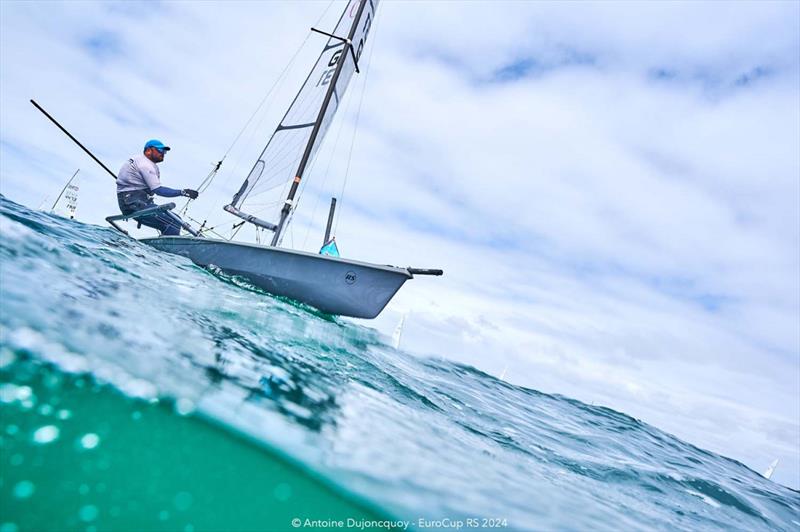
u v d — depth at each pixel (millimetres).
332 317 5836
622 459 4746
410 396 3859
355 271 5102
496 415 4773
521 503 2426
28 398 1601
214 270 5551
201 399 2076
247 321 3902
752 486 6180
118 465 1596
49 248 3328
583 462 4020
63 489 1406
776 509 5117
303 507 1965
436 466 2477
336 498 2016
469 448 3020
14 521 1226
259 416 2168
